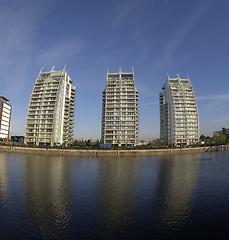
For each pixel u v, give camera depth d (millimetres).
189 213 21531
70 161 71500
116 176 42531
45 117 136875
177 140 160625
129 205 24000
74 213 21453
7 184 33781
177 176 42500
